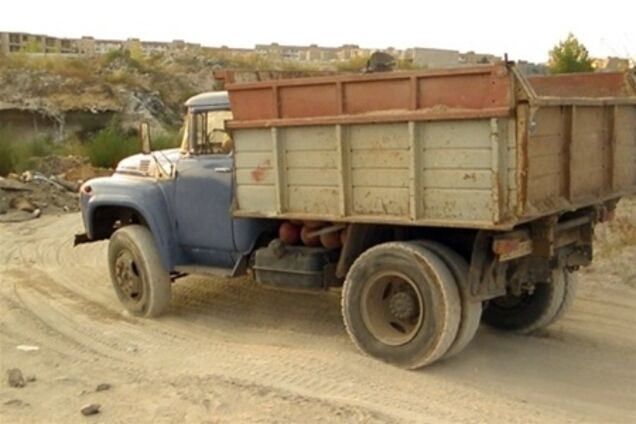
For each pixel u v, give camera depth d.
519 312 7.88
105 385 6.39
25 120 35.81
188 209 8.30
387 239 7.24
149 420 5.70
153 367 6.95
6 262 11.82
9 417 5.78
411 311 6.70
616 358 7.23
